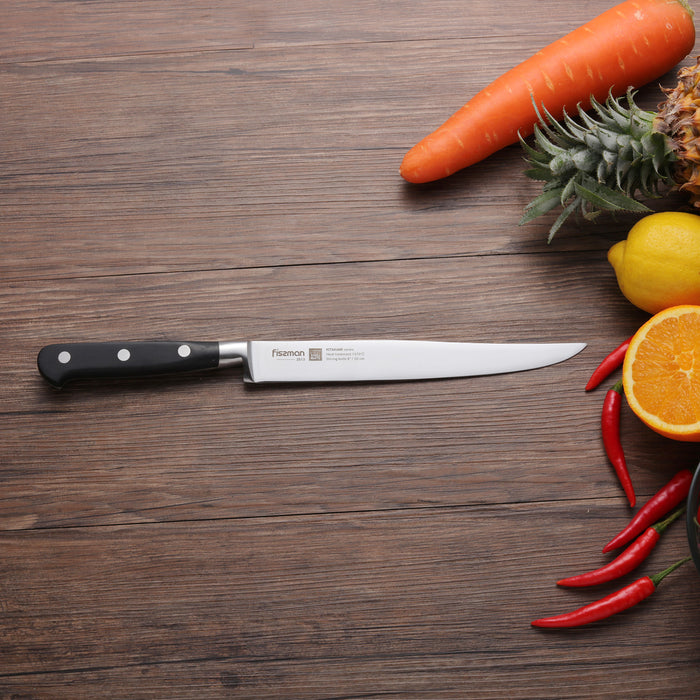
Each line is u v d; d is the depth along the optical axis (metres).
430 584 0.76
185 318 0.79
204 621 0.76
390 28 0.82
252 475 0.77
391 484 0.77
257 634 0.76
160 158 0.81
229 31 0.82
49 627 0.76
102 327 0.79
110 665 0.76
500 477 0.77
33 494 0.77
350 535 0.77
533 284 0.79
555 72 0.77
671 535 0.76
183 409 0.78
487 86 0.79
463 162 0.79
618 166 0.74
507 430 0.77
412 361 0.77
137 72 0.82
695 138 0.71
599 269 0.79
